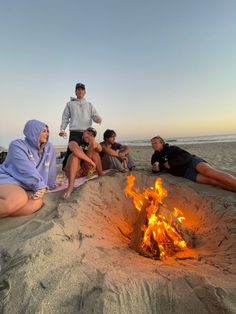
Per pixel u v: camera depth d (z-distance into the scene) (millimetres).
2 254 2059
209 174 3865
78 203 3129
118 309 1539
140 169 5008
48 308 1574
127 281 1701
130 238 2854
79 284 1725
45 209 3051
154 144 4523
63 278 1764
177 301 1599
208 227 2926
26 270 1792
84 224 2676
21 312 1559
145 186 4043
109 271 1836
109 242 2514
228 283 1723
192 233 2793
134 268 1936
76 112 5480
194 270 1958
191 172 4168
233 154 11164
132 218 3332
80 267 1891
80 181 4121
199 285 1663
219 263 2146
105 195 3578
